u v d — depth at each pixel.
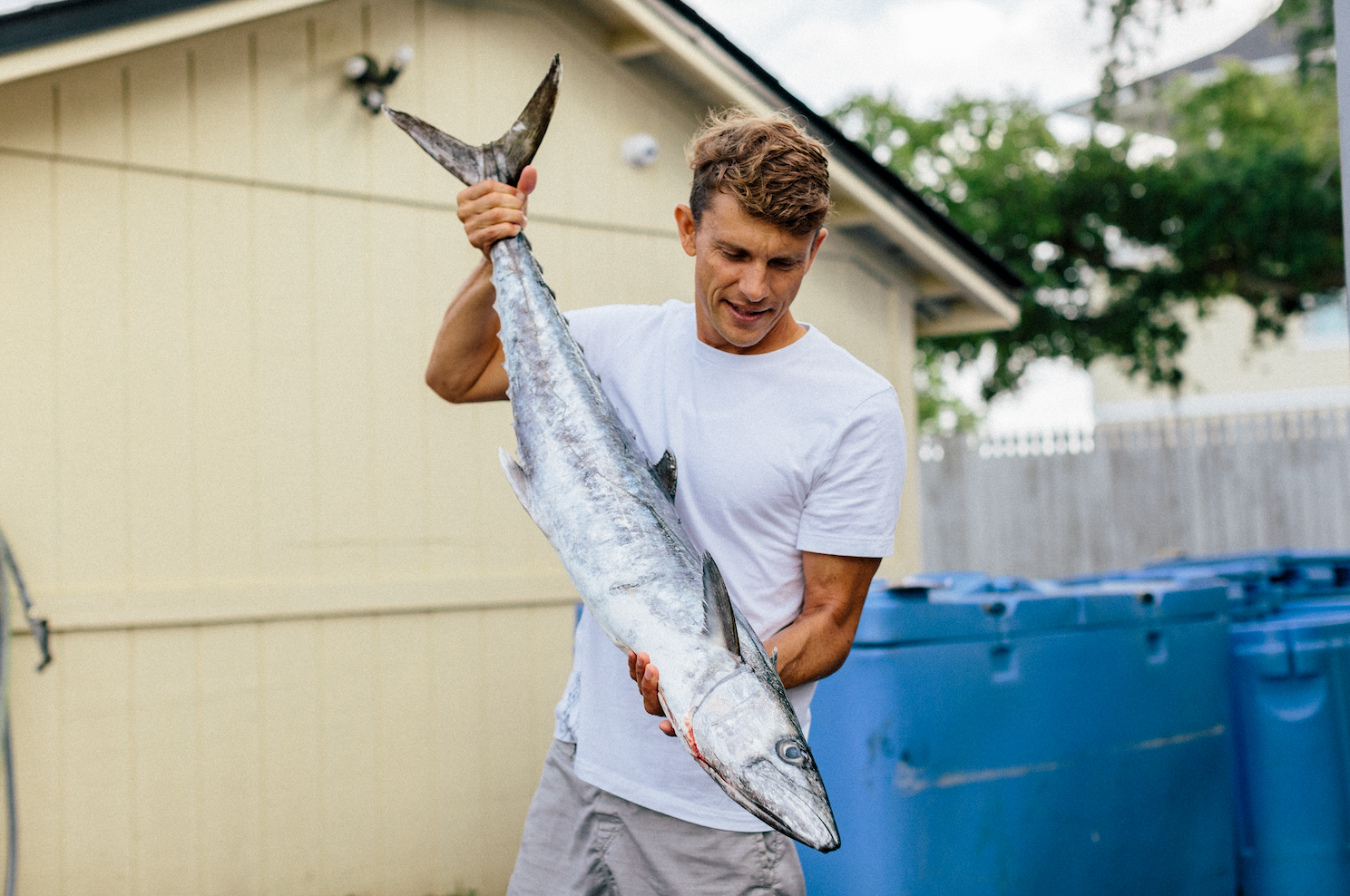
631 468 2.36
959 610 3.78
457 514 5.85
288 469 5.43
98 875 4.90
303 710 5.39
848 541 2.50
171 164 5.21
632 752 2.56
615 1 6.09
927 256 7.31
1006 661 3.91
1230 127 15.93
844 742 3.63
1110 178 14.88
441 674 5.75
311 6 5.22
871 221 7.15
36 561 4.87
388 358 5.72
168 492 5.15
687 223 2.53
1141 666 4.35
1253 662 4.88
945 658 3.71
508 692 5.92
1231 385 20.66
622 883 2.58
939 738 3.66
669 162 6.67
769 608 2.55
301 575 5.42
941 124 16.41
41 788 4.82
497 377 2.80
